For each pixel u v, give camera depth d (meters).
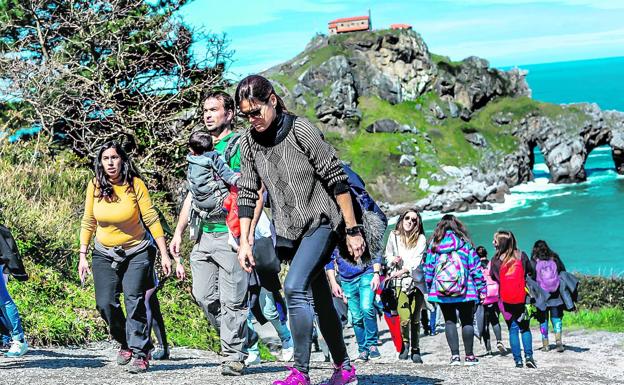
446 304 8.43
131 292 5.61
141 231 5.64
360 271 8.48
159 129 17.69
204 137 5.64
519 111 106.38
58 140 18.44
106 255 5.62
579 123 103.50
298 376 4.15
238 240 5.47
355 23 119.56
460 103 108.69
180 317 10.01
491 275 9.24
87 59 20.05
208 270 5.70
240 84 3.91
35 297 8.69
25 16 19.72
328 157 3.95
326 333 4.40
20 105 17.72
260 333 9.78
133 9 19.62
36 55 19.92
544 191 93.88
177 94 17.53
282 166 3.98
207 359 7.62
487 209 83.56
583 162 102.12
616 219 68.62
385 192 91.62
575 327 14.57
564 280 11.31
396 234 9.18
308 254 4.01
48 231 10.77
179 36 18.36
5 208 10.88
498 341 11.91
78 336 8.15
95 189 5.54
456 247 8.34
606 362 10.38
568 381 6.74
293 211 4.03
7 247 6.41
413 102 107.19
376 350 8.58
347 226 4.01
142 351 5.64
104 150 5.47
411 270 8.97
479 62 111.12
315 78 103.00
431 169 95.06
